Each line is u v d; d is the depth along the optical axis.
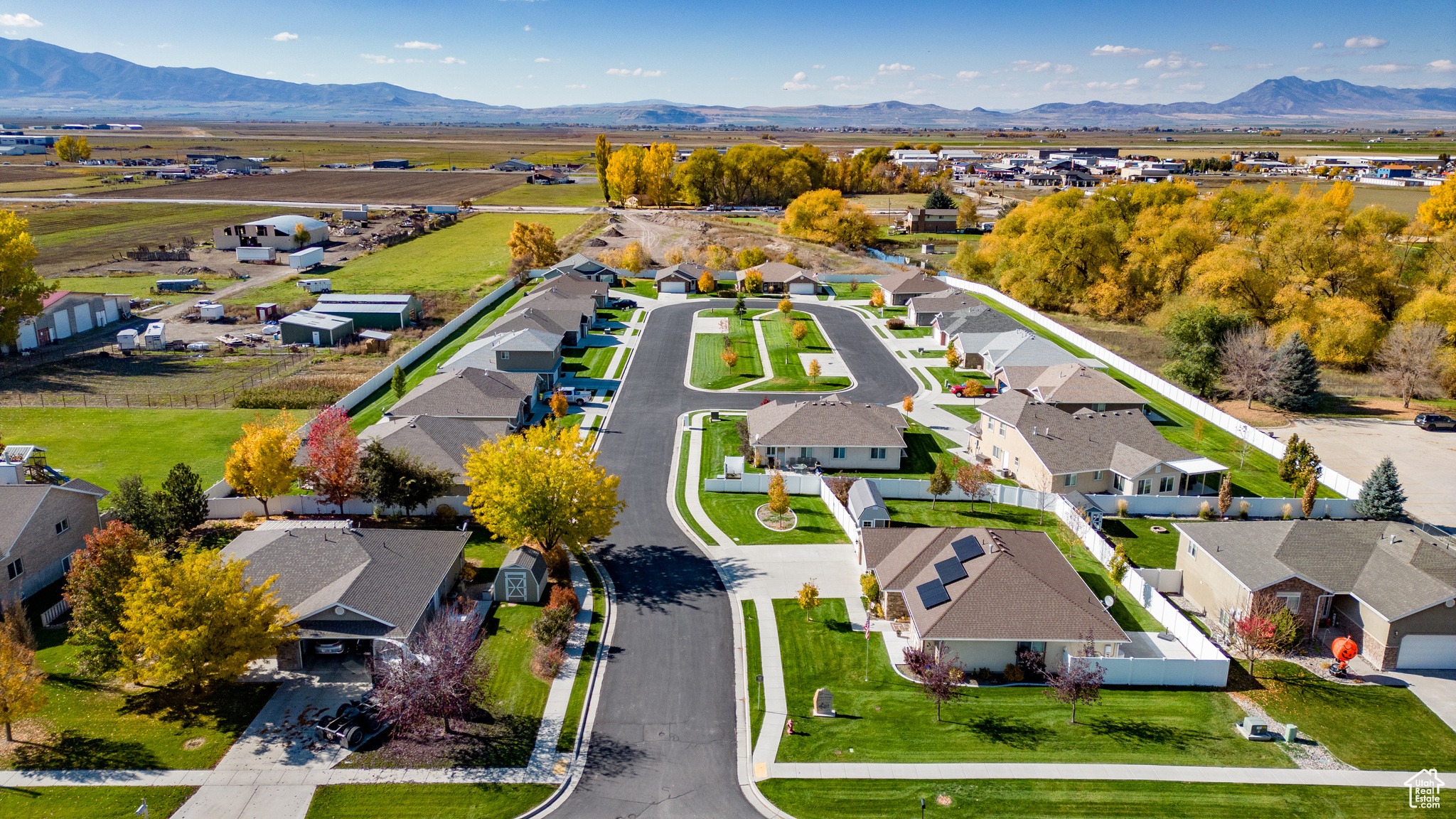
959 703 38.66
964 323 95.38
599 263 131.25
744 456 67.38
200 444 66.94
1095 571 50.97
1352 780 33.97
